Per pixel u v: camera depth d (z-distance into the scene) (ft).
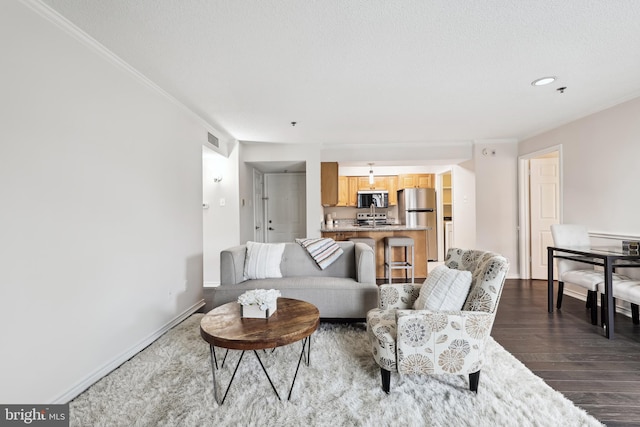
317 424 4.65
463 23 5.64
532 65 7.34
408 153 15.94
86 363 5.81
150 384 5.79
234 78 7.89
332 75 7.77
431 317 5.17
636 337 7.98
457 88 8.68
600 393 5.51
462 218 17.87
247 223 15.96
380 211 23.18
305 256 10.07
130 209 7.19
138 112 7.55
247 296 6.02
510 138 14.94
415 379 5.84
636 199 9.29
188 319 9.52
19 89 4.67
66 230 5.44
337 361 6.58
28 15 4.81
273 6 5.13
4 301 4.42
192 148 10.51
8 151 4.50
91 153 6.04
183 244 9.76
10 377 4.48
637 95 9.11
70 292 5.49
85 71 5.91
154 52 6.57
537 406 5.02
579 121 11.37
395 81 8.17
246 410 4.99
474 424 4.61
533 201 14.84
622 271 9.73
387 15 5.40
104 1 4.95
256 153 15.57
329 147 16.14
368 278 8.89
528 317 9.61
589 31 5.92
